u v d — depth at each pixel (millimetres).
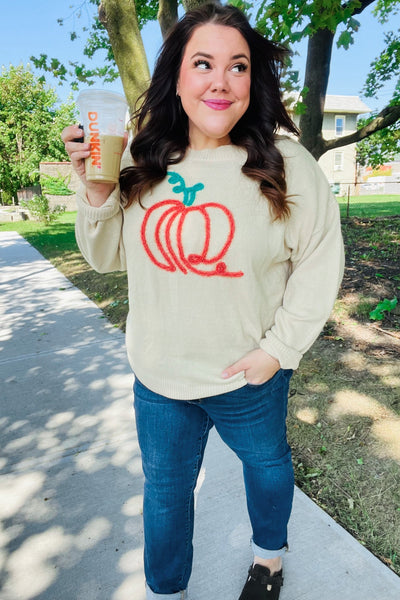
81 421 2771
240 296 1235
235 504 2068
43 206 15156
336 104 32812
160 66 1302
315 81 6230
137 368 1380
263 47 1278
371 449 2316
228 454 2430
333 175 33531
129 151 1397
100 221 1314
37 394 3123
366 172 35031
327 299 1305
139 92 4785
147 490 1442
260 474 1410
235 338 1275
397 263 5516
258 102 1325
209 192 1219
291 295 1316
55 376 3391
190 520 1472
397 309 3990
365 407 2670
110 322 4551
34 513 2051
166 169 1269
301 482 2148
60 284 6281
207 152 1261
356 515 1946
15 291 6020
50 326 4523
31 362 3666
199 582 1709
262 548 1541
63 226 14570
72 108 30250
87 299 5426
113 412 2861
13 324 4648
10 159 30547
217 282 1214
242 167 1221
